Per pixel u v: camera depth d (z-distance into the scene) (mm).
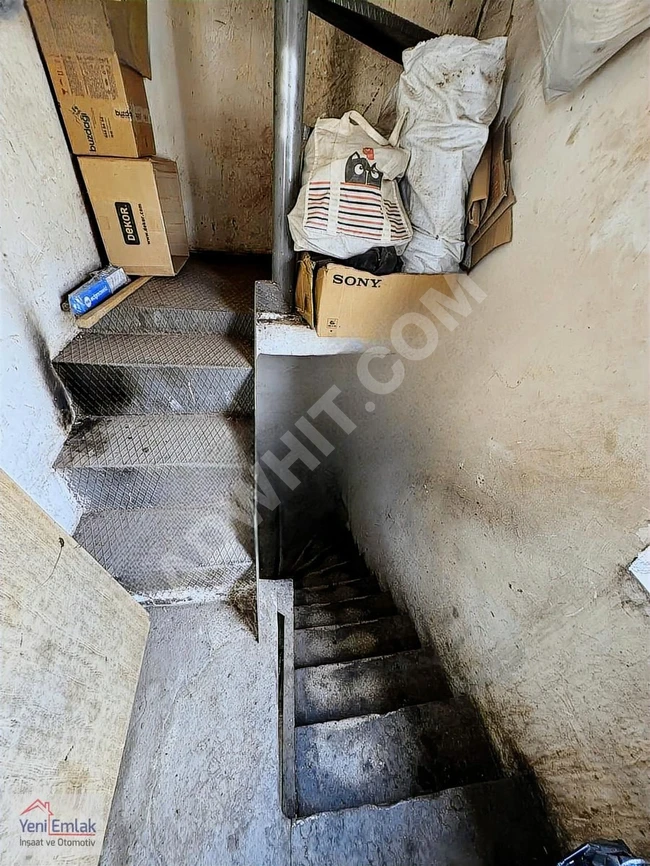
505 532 1182
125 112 1443
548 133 1012
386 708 1474
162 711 1278
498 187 1194
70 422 1594
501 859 1006
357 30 1488
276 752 1227
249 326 1844
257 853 1038
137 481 1551
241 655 1428
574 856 741
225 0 1725
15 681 802
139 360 1593
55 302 1479
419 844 1036
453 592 1502
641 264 723
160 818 1087
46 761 847
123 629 1254
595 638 858
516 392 1120
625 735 795
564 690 958
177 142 2070
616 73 792
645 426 717
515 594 1140
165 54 1821
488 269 1269
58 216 1463
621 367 769
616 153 791
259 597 1565
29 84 1256
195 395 1691
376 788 1200
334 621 2035
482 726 1318
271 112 2035
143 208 1681
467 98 1182
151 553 1518
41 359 1387
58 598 984
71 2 1211
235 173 2197
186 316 1788
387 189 1359
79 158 1524
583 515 880
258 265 2344
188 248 2322
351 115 1358
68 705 943
